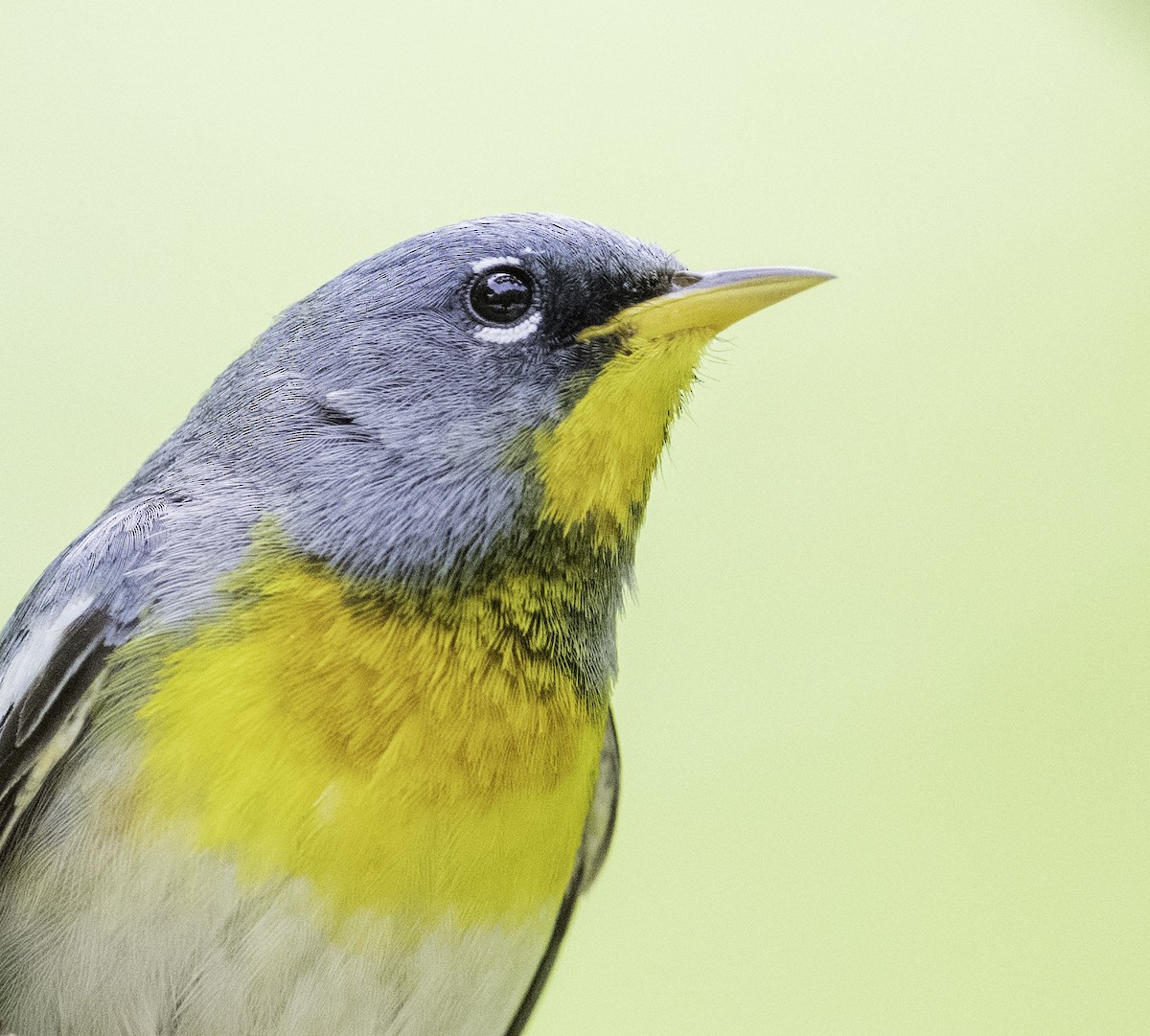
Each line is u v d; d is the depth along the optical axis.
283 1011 1.00
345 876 1.00
